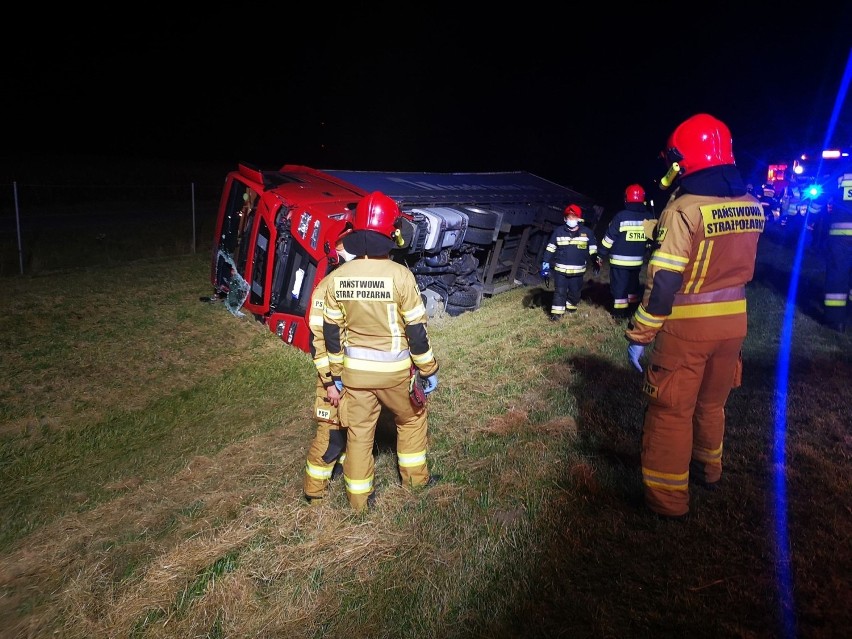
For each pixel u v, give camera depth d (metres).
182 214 19.61
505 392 5.92
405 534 3.68
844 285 7.57
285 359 7.43
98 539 4.04
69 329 8.53
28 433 5.80
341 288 3.50
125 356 7.61
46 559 3.88
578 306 9.21
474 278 9.14
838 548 3.42
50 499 4.72
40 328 8.55
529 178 12.98
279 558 3.54
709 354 3.49
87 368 7.25
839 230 7.43
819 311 8.56
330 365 3.61
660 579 3.24
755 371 6.16
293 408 6.12
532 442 4.75
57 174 24.36
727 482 4.09
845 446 4.56
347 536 3.68
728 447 4.56
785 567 3.29
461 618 3.07
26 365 7.31
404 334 3.62
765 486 4.04
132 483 4.85
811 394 5.53
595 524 3.70
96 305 9.63
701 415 3.86
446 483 4.21
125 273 11.90
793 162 16.19
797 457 4.39
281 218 7.48
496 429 5.07
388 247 3.52
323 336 3.61
